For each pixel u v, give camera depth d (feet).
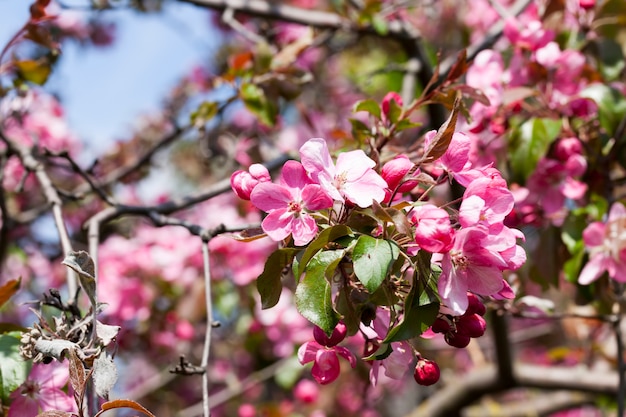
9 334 2.54
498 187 2.21
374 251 2.13
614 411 4.71
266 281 2.23
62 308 2.50
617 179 3.17
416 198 2.51
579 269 3.08
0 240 3.66
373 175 2.22
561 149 3.02
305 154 2.21
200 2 3.87
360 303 2.19
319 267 2.17
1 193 3.56
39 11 3.13
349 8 4.04
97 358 2.26
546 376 4.21
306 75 3.48
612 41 3.33
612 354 4.33
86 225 3.04
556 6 3.30
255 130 4.36
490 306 3.05
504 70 3.22
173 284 4.53
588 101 3.11
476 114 3.01
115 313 4.39
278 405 4.92
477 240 2.16
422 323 2.15
